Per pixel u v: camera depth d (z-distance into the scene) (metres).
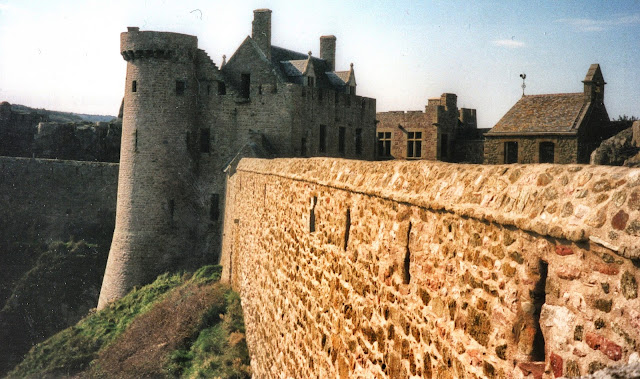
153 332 29.89
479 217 5.98
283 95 45.97
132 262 45.00
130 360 27.81
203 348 24.83
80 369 32.03
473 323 6.01
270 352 16.22
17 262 57.19
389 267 8.03
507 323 5.49
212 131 47.53
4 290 55.75
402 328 7.61
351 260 9.55
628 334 4.32
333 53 56.91
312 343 11.55
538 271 5.21
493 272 5.76
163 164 45.47
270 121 46.31
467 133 60.44
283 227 15.27
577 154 24.69
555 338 4.97
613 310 4.45
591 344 4.62
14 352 49.19
